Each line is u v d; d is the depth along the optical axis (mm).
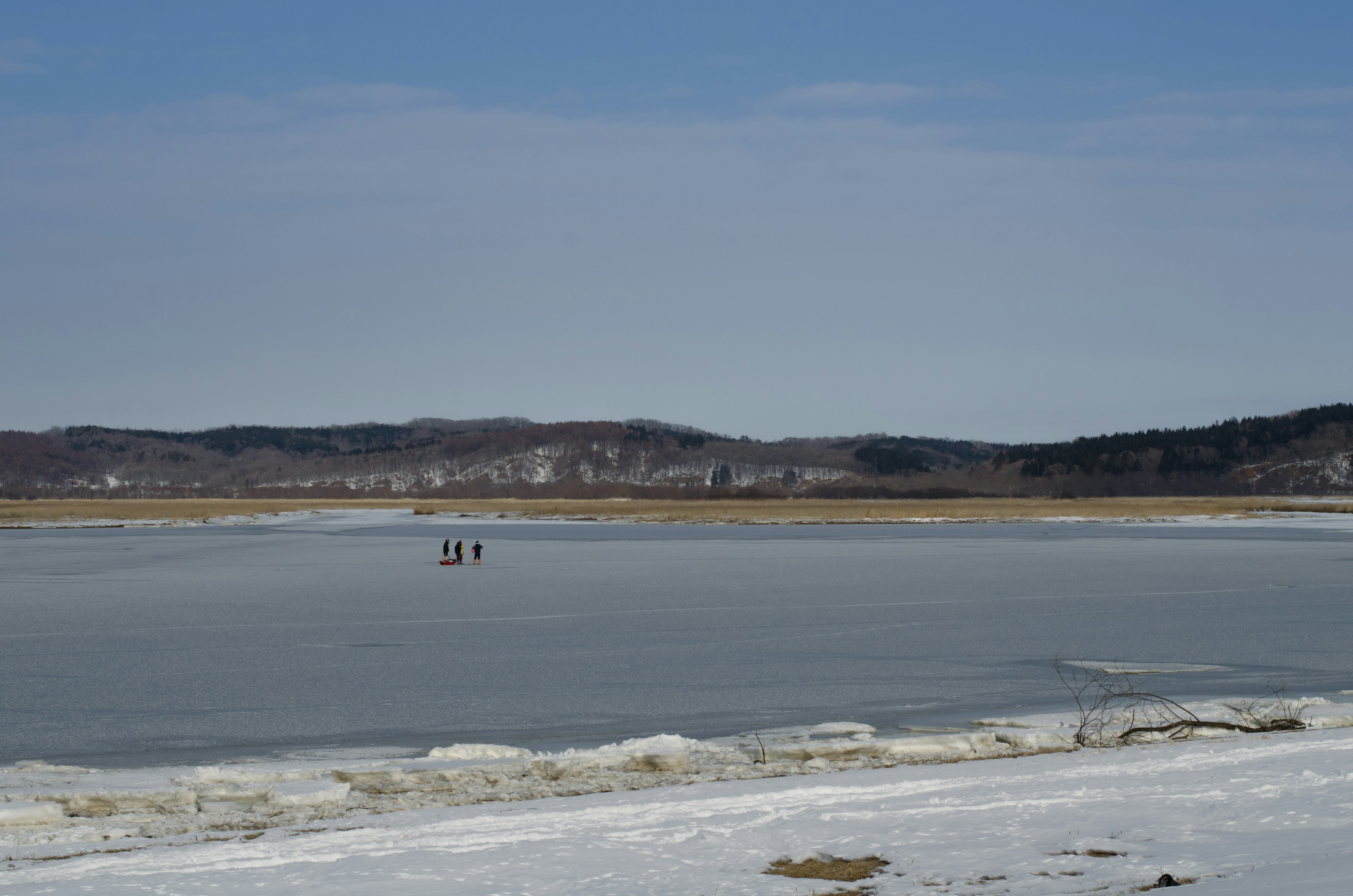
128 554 52688
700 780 10609
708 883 6746
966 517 96125
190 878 6922
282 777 10938
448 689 17578
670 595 32938
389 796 10133
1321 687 17391
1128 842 7418
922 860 7148
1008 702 16297
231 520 99438
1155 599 31500
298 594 33344
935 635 24125
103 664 20156
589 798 9383
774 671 19281
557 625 25875
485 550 56156
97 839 8523
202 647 22359
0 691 17453
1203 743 11523
